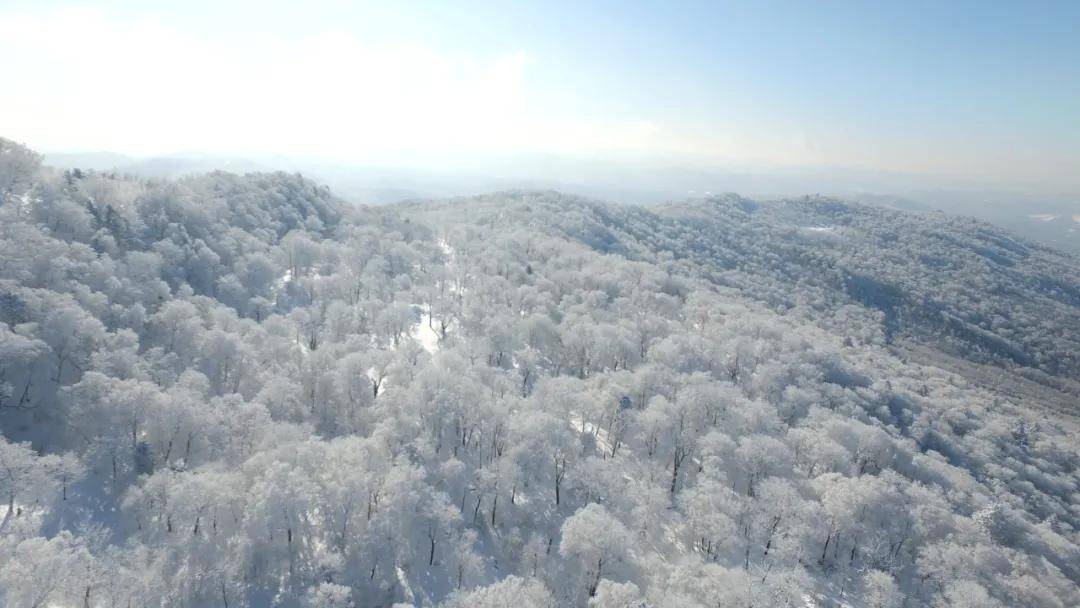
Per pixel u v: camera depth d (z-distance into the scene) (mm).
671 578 67312
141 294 117938
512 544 79188
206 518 71375
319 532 75188
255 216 194500
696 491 83875
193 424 82500
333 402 104688
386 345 131750
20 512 69562
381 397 100312
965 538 85312
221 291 138500
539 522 84500
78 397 83750
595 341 130000
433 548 74750
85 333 94938
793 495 82875
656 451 102500
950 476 109125
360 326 137000
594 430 108438
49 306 97500
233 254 156250
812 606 71750
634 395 113688
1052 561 91938
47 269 109562
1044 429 181000
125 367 93062
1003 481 123750
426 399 95375
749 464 92938
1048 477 133750
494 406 94562
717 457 92250
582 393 105750
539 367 131625
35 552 58031
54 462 72062
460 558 72250
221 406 89000
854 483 87938
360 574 70500
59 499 72875
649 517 82062
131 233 141750
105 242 129875
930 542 85438
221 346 103312
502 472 85125
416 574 72500
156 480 72125
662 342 137750
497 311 147375
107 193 158250
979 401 187625
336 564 69750
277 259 166750
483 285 166625
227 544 70812
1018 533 92500
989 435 146250
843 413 127625
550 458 92625
